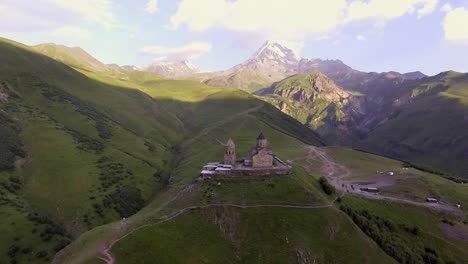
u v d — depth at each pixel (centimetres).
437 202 12256
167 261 7162
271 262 7781
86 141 18262
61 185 14075
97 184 14588
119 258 6988
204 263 7406
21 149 15850
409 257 8856
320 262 7912
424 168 18225
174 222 8369
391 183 13925
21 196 13112
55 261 7575
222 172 10306
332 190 11069
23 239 10612
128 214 13312
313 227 8669
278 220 8694
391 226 10075
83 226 12062
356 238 8650
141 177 16512
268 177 10150
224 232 8356
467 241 10231
